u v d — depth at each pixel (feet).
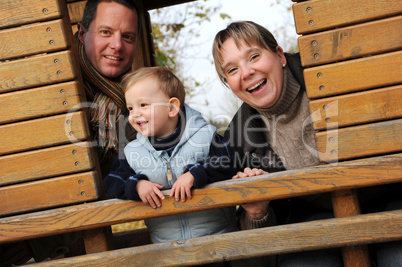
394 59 6.47
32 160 7.29
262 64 7.38
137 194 6.91
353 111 6.61
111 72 9.09
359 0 6.51
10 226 7.14
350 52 6.57
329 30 6.66
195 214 7.73
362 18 6.52
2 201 7.36
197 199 6.86
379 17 6.50
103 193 7.53
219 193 6.82
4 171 7.34
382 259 7.09
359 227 6.37
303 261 7.32
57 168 7.26
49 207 7.34
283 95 7.57
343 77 6.61
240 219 8.18
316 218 7.80
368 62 6.53
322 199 7.95
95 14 8.98
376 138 6.53
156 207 6.96
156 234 8.01
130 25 9.14
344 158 6.63
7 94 7.30
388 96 6.49
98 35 8.95
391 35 6.46
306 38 6.68
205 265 7.91
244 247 6.63
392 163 6.33
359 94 6.57
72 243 10.50
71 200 7.25
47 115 7.32
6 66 7.28
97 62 9.05
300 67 7.53
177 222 7.76
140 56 12.79
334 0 6.57
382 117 6.52
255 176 6.79
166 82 7.68
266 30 7.63
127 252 6.88
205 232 7.72
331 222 6.46
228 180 6.88
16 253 8.76
